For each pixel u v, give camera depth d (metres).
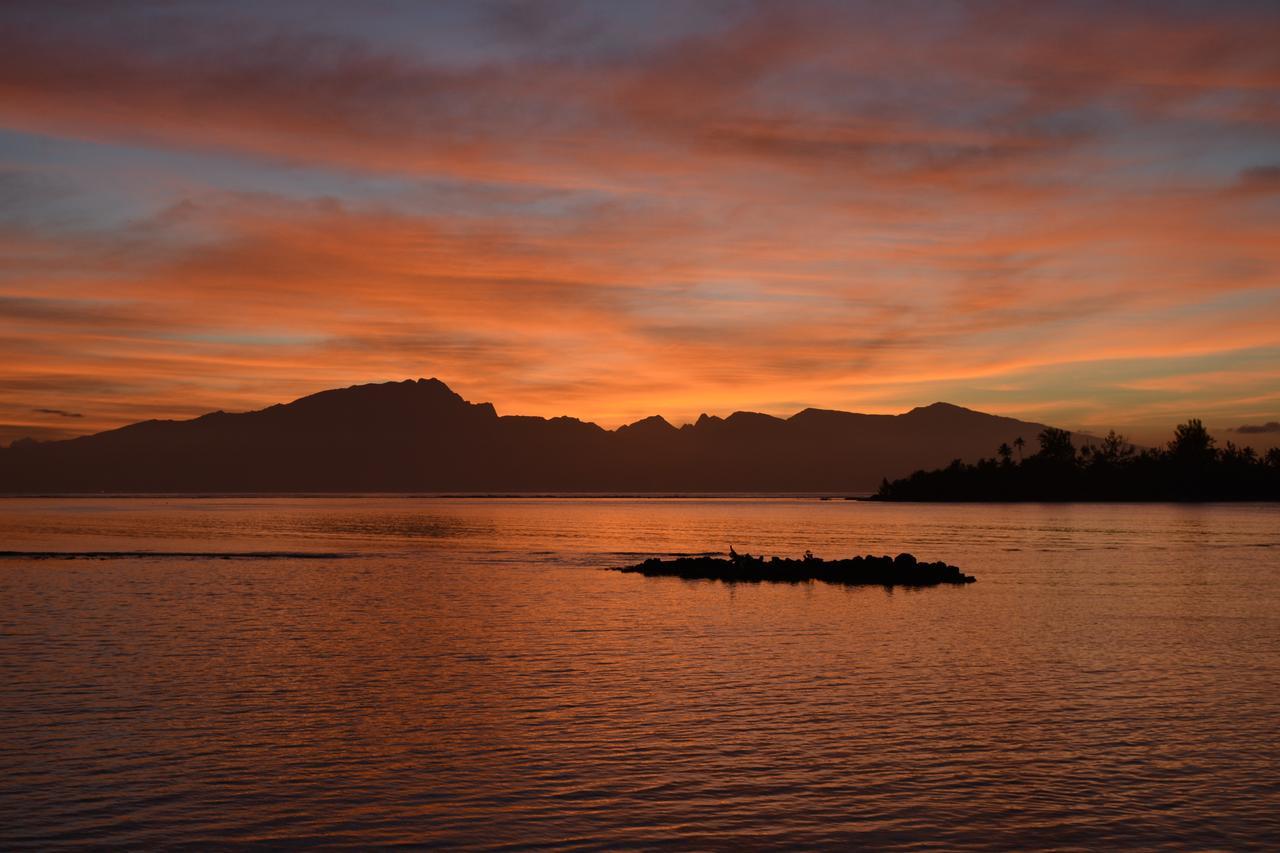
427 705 26.27
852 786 19.73
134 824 17.66
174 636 37.94
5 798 18.91
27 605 47.97
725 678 29.92
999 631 39.84
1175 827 17.56
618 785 19.78
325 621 42.44
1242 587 57.34
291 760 21.30
